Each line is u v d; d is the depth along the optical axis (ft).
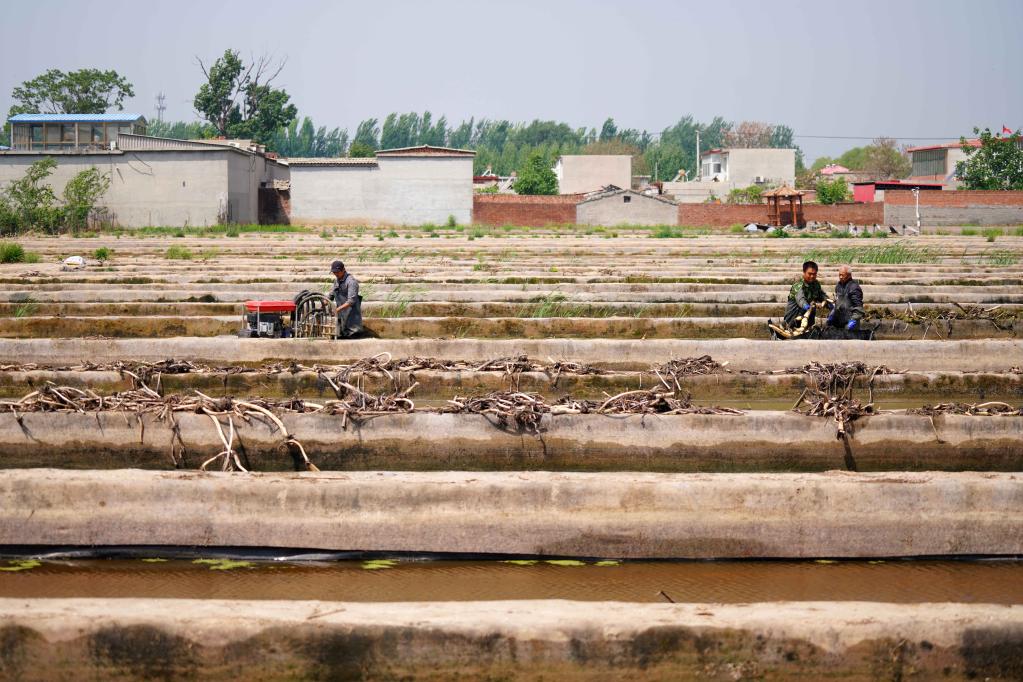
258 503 33.45
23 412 40.70
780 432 41.04
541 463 40.70
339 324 66.18
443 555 33.42
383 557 33.42
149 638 24.56
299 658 24.45
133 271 108.37
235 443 40.09
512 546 33.42
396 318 71.56
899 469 41.24
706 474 34.73
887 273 108.68
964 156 386.11
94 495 33.63
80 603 25.50
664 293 86.74
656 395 43.16
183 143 243.60
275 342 59.82
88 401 41.57
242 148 277.03
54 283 93.71
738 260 130.00
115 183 244.42
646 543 33.45
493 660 24.45
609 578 32.19
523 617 24.84
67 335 70.90
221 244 166.40
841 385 52.42
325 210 273.54
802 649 24.52
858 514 33.60
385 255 128.67
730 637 24.49
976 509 33.81
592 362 60.34
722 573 32.71
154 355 60.18
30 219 226.38
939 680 24.67
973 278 99.14
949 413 41.81
